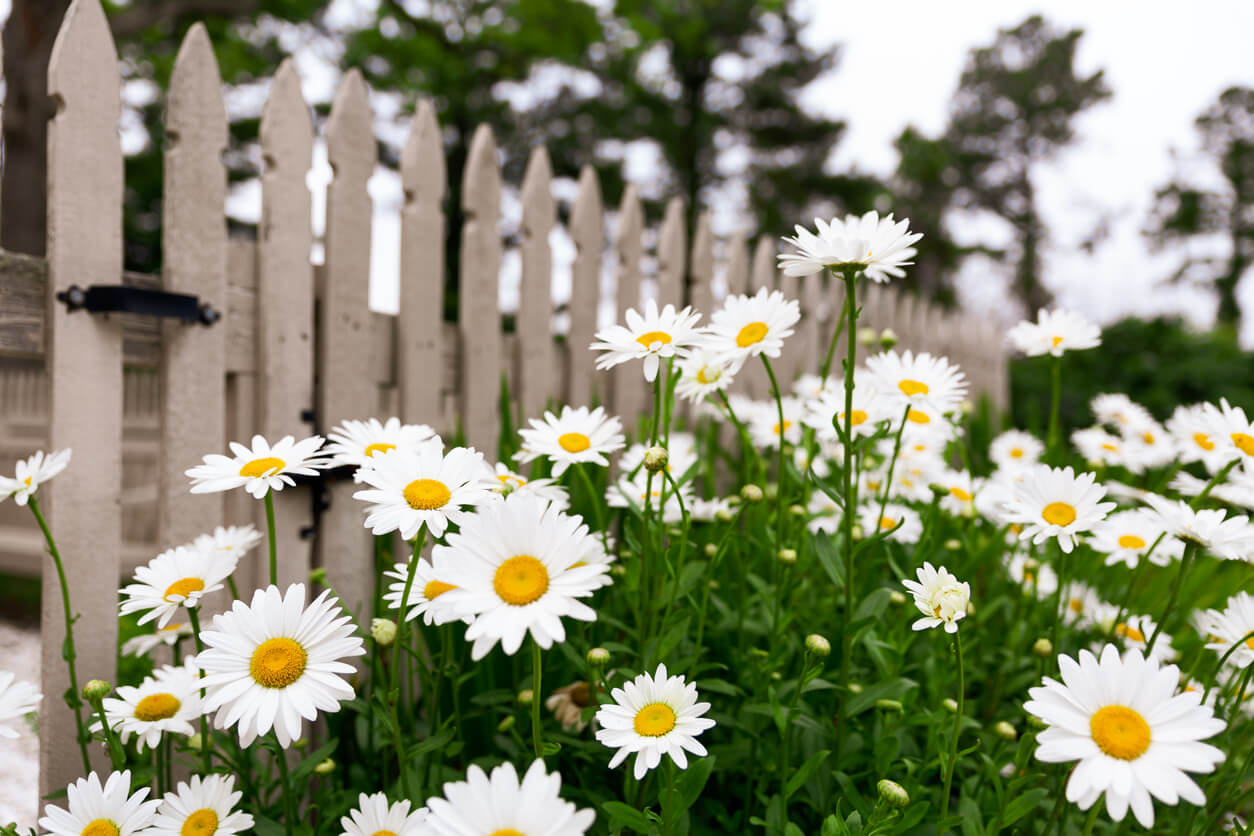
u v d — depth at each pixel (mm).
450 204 9867
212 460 971
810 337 2621
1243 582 1264
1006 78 18547
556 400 1831
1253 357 5484
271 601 883
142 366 1270
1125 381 5621
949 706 1062
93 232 1205
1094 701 803
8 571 3361
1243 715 1189
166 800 928
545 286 1787
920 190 16281
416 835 791
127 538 3564
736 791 1159
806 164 13492
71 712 1188
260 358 1362
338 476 1419
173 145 1271
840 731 1063
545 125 11656
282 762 1019
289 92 1370
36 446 4363
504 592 816
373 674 1086
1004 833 1084
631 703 893
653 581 1156
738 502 1374
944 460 1601
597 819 1062
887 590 1061
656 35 8328
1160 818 1134
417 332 1548
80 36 1188
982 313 3861
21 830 1328
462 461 924
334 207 1428
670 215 2068
